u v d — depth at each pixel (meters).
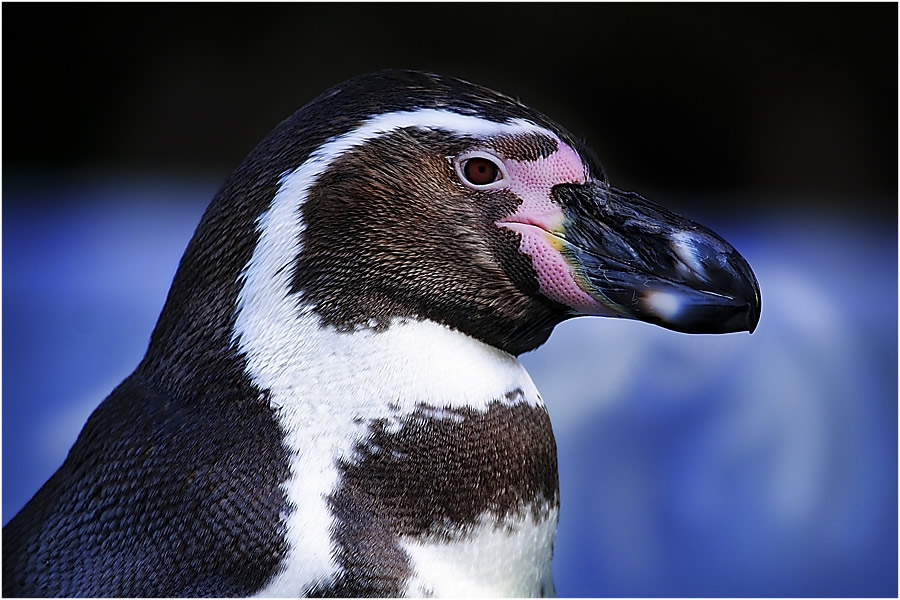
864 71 17.16
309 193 4.08
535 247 4.24
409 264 4.13
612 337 12.28
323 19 16.69
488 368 4.25
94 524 3.95
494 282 4.24
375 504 3.95
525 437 4.23
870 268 15.86
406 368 4.06
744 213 17.28
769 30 17.08
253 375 4.00
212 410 4.01
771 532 11.21
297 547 3.83
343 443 3.96
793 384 12.19
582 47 17.11
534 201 4.27
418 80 4.36
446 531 4.02
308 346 4.01
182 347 4.13
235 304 4.08
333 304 4.05
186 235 15.68
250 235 4.09
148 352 4.35
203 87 16.55
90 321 13.21
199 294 4.14
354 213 4.09
